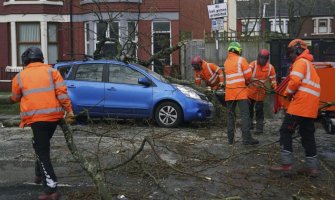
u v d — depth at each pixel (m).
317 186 6.41
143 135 10.12
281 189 6.27
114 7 20.69
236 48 8.94
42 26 22.16
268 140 9.61
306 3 31.02
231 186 6.38
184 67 19.81
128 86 11.70
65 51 22.47
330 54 14.30
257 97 10.21
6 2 22.41
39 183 6.55
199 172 7.01
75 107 11.83
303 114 6.64
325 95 7.66
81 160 5.86
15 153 8.52
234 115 9.02
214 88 11.29
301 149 8.81
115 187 6.32
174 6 21.50
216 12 12.91
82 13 22.11
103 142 9.33
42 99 5.83
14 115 14.31
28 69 5.95
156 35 20.70
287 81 7.60
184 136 9.95
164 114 11.52
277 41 13.91
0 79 22.45
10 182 6.68
